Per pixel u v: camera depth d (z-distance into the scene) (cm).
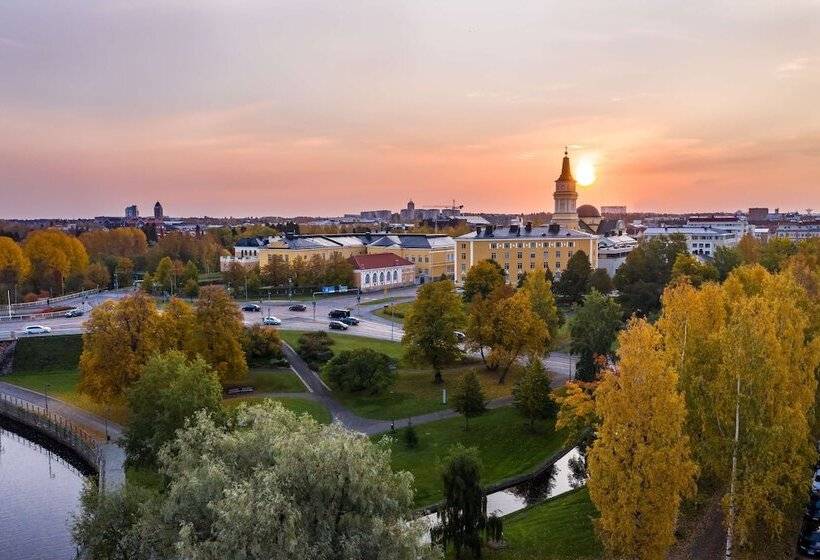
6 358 10619
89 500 4381
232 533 3134
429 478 6250
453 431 7462
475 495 4603
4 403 8731
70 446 7512
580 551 4575
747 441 4081
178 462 4100
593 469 3834
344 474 3438
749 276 8175
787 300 5331
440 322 9238
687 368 4797
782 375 4106
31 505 6312
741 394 4088
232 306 9075
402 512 3669
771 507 4259
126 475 6234
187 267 18700
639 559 3712
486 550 4706
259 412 4134
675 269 12938
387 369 8881
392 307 15175
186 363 7844
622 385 3769
